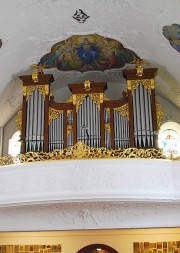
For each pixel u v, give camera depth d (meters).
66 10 13.26
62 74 16.80
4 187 12.73
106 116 15.18
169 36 13.16
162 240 15.95
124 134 14.85
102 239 16.08
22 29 13.55
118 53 15.51
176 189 12.23
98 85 15.51
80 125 15.05
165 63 15.05
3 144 17.41
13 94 16.62
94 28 14.25
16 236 16.42
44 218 12.60
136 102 15.25
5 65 14.77
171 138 16.81
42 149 14.80
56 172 12.38
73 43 15.07
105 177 12.16
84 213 12.41
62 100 17.52
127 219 12.33
